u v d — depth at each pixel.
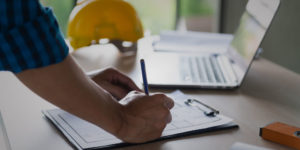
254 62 1.18
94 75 0.84
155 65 1.12
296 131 0.62
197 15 2.55
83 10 1.26
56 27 0.54
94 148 0.60
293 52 1.65
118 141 0.63
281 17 1.71
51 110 0.77
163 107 0.63
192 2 2.61
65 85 0.54
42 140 0.64
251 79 1.00
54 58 0.52
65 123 0.70
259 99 0.84
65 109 0.56
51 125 0.71
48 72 0.52
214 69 1.07
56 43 0.52
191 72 1.04
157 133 0.63
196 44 1.37
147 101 0.63
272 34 1.80
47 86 0.53
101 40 1.27
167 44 1.38
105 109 0.58
